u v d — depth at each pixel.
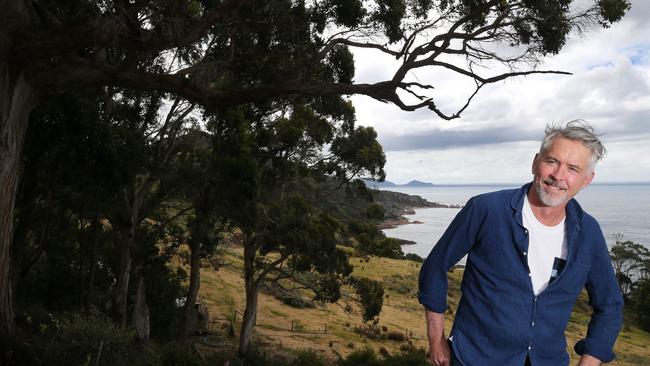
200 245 26.45
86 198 20.22
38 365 7.85
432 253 1.89
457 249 1.83
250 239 26.05
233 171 21.03
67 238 29.88
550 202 1.64
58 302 23.67
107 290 28.44
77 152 15.55
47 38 8.63
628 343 56.22
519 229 1.73
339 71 16.22
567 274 1.68
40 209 23.95
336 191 28.45
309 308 46.69
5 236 9.80
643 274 89.94
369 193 27.28
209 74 15.92
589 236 1.73
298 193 26.73
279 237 23.55
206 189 22.62
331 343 34.06
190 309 26.08
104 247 29.48
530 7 11.18
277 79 14.40
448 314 49.16
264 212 24.42
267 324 38.03
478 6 12.34
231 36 14.44
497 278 1.74
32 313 12.74
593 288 1.78
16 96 9.41
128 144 17.81
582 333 53.31
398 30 13.02
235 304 42.00
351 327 42.06
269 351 29.23
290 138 22.95
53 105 14.23
